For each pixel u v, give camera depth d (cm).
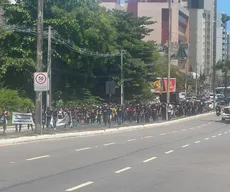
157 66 7288
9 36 4744
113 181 1109
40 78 2502
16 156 1616
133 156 1658
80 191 973
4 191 967
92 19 5078
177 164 1439
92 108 3975
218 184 1077
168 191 984
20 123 2875
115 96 5991
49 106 3591
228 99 9806
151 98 6384
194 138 2628
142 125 3856
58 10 4850
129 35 5950
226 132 3247
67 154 1703
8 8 4838
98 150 1869
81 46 5125
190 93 10838
